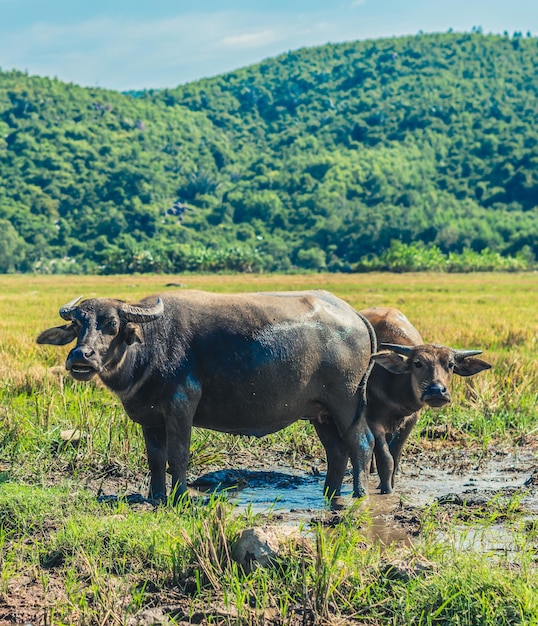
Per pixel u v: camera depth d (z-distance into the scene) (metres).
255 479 8.86
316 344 7.96
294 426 10.45
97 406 10.94
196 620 5.09
